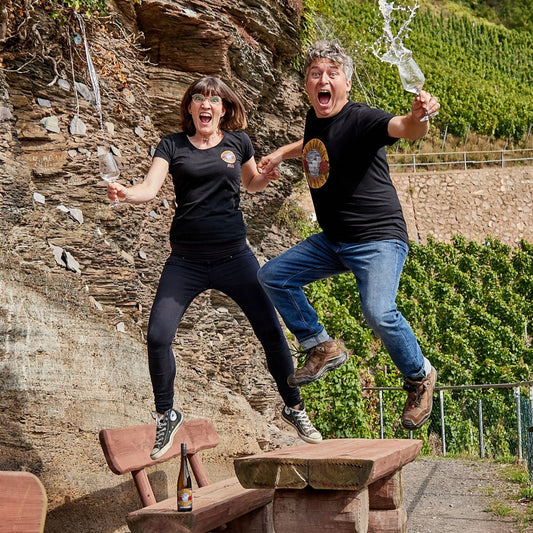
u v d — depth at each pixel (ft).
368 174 9.95
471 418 46.24
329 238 10.28
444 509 19.66
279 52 28.60
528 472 24.93
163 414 10.62
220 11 24.09
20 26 16.38
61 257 16.61
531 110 125.70
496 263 81.10
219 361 23.93
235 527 11.04
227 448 20.04
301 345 10.45
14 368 13.53
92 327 15.83
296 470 8.38
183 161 11.12
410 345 9.82
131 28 21.36
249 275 11.29
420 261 75.15
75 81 18.35
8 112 16.06
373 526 11.65
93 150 18.40
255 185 12.46
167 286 10.98
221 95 11.43
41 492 6.16
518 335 69.62
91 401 14.65
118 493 14.56
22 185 15.81
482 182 91.81
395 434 43.11
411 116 9.02
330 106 9.98
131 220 19.76
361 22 110.22
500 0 165.99
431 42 140.67
